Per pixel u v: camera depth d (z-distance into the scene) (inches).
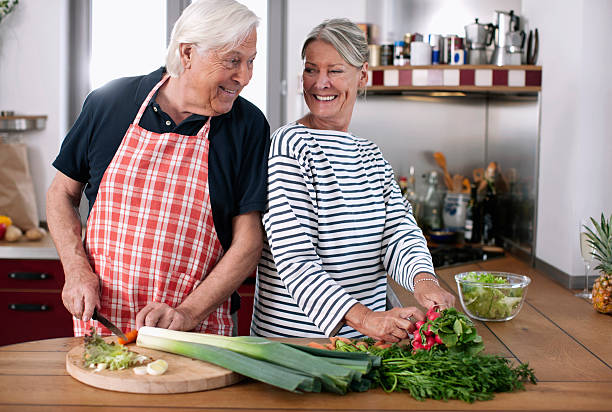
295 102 130.5
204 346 51.5
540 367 55.2
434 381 47.9
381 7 124.4
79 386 48.9
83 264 61.7
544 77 102.1
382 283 67.4
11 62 131.6
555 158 95.6
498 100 121.8
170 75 59.9
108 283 62.4
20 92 132.0
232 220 64.3
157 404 46.0
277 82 135.5
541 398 48.0
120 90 63.1
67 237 63.2
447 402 47.1
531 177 104.9
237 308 68.6
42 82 131.6
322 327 57.4
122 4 135.5
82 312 58.9
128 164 61.4
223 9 56.1
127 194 61.5
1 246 113.5
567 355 58.6
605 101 87.4
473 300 70.2
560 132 93.5
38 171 132.7
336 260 62.5
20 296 114.0
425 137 126.7
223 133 62.4
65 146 63.8
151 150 61.3
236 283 61.6
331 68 62.7
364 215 64.3
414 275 61.4
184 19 57.3
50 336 114.3
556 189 94.8
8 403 45.7
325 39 62.5
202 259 62.9
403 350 53.9
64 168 64.3
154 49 136.3
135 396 47.3
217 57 56.5
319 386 47.5
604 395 48.8
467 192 124.6
